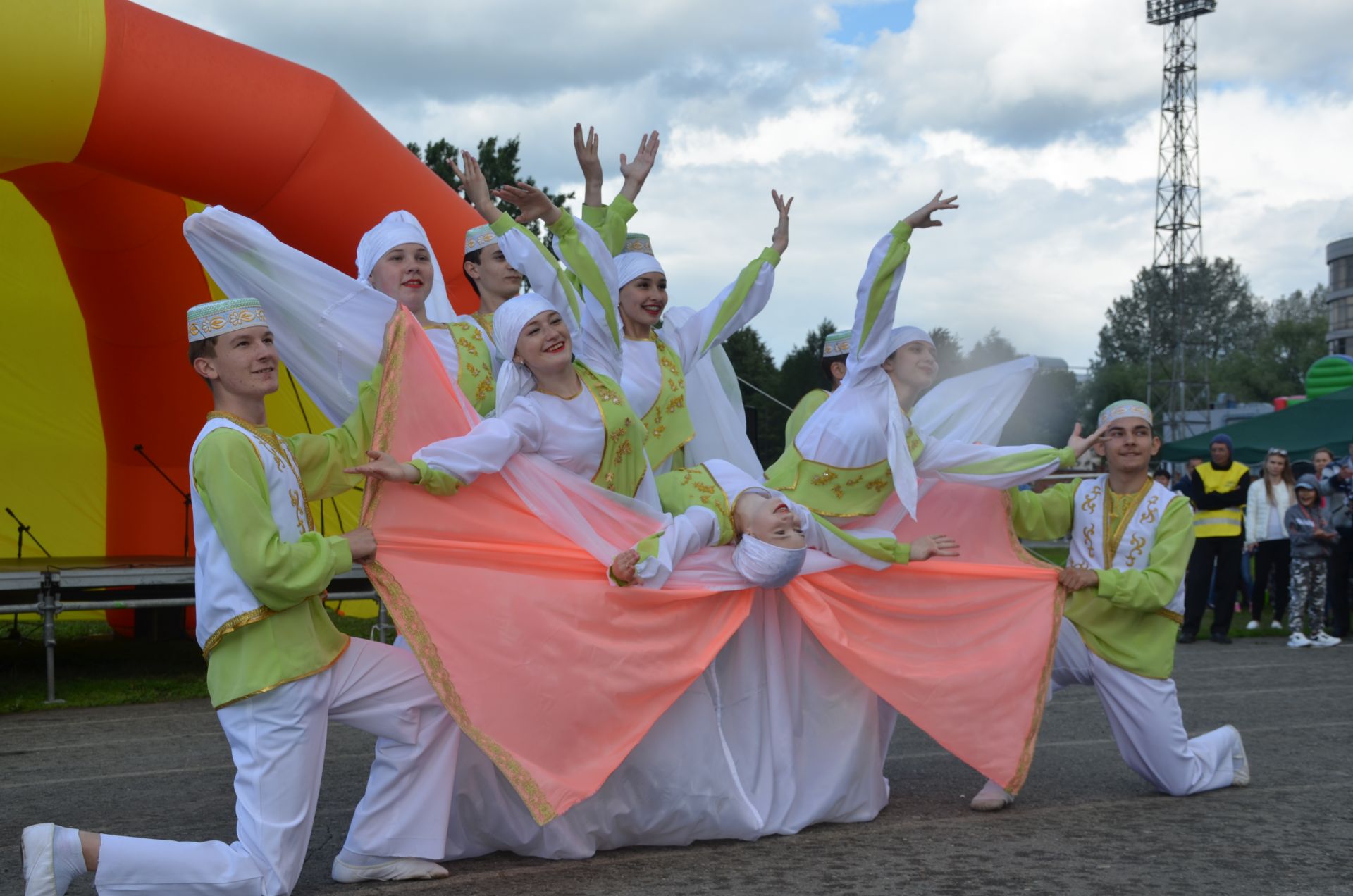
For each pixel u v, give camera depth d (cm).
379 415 436
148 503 1265
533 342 451
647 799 455
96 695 936
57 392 1336
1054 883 405
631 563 438
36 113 786
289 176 877
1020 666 512
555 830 438
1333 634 1260
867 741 499
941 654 507
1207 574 1198
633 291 540
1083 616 532
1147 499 539
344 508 1223
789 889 402
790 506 483
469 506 438
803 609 482
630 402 527
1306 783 561
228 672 385
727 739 475
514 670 421
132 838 370
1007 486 535
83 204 1071
